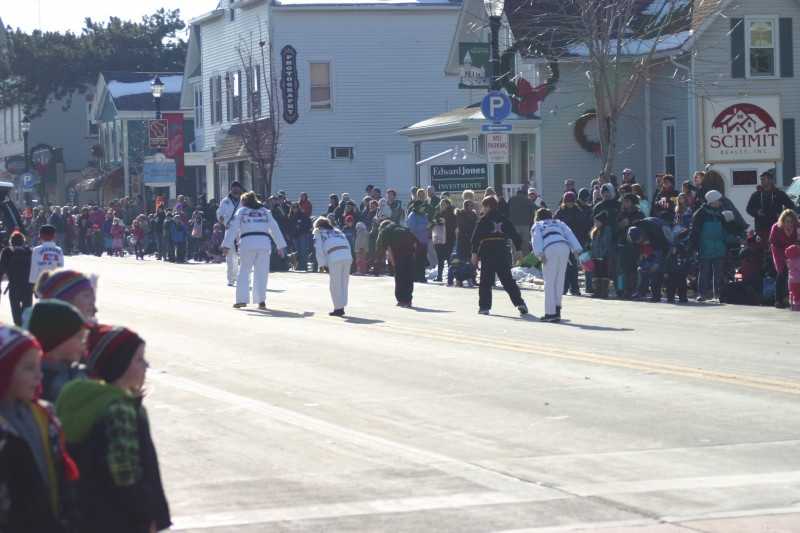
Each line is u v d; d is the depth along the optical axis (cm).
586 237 3259
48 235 2472
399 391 1727
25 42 11325
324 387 1775
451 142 6531
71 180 10731
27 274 2542
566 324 2547
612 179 3762
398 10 6850
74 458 656
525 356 2042
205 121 7894
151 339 2392
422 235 3919
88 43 11419
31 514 602
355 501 1120
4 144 12588
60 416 660
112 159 9838
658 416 1499
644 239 3025
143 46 11662
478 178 4172
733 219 2966
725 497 1116
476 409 1577
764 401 1584
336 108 6844
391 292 3472
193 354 2161
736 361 1948
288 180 6838
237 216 3020
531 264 3697
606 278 3167
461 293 3403
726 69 4778
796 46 4803
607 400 1617
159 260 5869
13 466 598
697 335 2317
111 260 5934
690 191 3130
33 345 618
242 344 2291
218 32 7581
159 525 680
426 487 1170
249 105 7075
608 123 4534
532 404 1603
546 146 5012
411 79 6900
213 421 1530
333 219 4556
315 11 6788
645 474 1208
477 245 2781
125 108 9406
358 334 2409
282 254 3038
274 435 1436
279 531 1022
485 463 1270
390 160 6894
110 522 655
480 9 5825
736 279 3002
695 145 4734
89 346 714
